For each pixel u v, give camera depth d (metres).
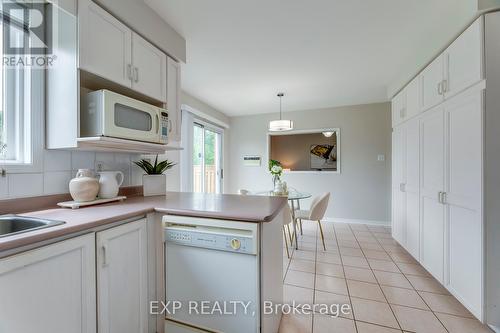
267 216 1.14
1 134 1.27
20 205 1.27
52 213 1.21
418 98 2.37
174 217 1.33
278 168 3.63
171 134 2.01
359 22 1.90
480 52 1.46
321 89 3.50
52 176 1.43
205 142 4.46
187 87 3.40
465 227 1.65
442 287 2.08
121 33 1.51
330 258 2.74
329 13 1.79
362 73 2.91
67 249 0.94
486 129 1.45
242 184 5.13
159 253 1.40
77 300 0.98
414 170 2.48
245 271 1.18
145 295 1.33
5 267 0.75
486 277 1.47
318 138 6.05
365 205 4.31
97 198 1.58
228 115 5.12
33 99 1.33
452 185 1.79
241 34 2.07
